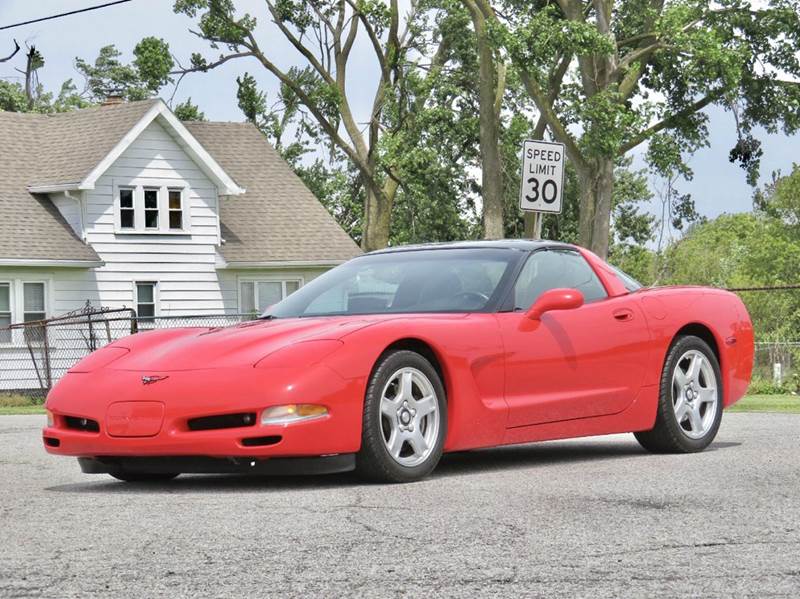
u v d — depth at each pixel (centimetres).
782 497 659
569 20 3416
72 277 3316
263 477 796
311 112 4703
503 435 805
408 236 4972
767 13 3819
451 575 467
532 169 1315
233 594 440
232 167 3984
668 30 3400
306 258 3666
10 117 3628
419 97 4659
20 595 442
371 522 586
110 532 568
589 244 3519
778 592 438
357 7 4525
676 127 3903
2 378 3180
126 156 3428
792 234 5875
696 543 528
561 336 844
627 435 1105
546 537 543
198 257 3550
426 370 760
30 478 835
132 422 718
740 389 975
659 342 908
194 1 4475
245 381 706
